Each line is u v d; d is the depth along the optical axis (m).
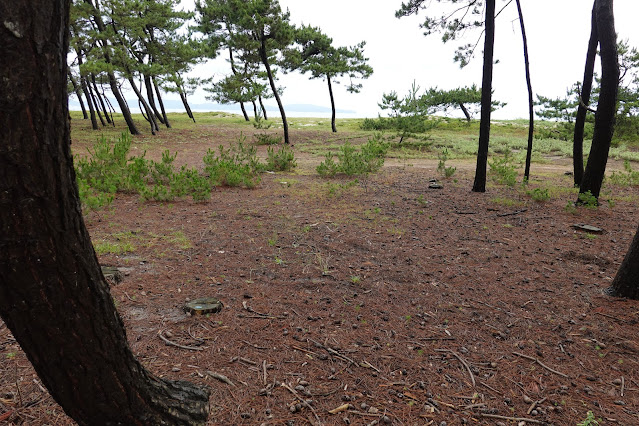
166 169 10.09
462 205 8.98
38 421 2.33
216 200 8.88
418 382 2.90
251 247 5.76
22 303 1.21
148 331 3.41
